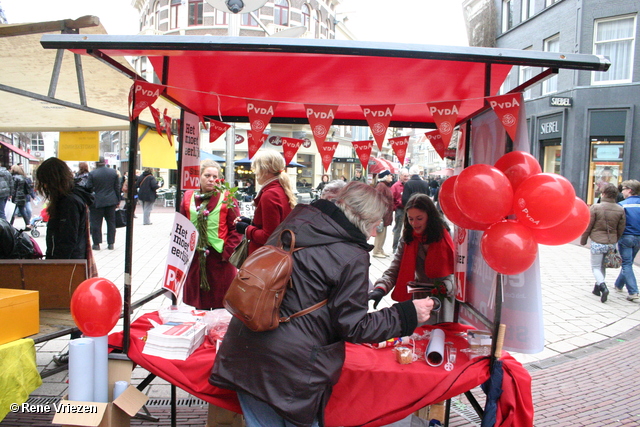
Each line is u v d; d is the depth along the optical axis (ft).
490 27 65.51
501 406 6.44
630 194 20.21
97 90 11.50
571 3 49.90
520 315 6.95
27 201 34.63
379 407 6.29
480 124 8.46
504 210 5.90
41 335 7.82
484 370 6.44
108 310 6.33
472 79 8.11
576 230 6.16
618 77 47.85
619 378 12.10
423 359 6.83
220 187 11.80
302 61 7.47
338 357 5.49
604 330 15.84
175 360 6.64
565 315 17.42
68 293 9.57
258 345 5.25
